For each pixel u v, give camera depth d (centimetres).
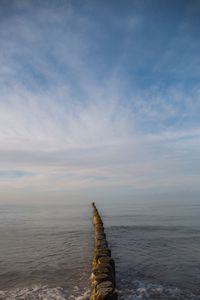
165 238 2259
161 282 1143
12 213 6197
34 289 1070
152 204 10056
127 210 6594
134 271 1306
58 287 1087
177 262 1477
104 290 732
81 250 1830
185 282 1144
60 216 5122
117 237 2362
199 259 1541
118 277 1211
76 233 2697
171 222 3569
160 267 1377
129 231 2733
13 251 1809
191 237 2294
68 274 1266
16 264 1466
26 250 1839
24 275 1260
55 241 2214
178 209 6644
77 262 1494
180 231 2684
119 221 3803
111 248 1877
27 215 5503
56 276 1239
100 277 822
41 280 1185
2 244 2070
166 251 1752
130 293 1015
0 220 4312
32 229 3069
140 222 3619
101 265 918
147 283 1128
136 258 1573
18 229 3073
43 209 8069
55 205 11381
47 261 1528
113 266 994
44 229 3056
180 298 968
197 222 3541
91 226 3309
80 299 953
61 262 1500
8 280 1190
